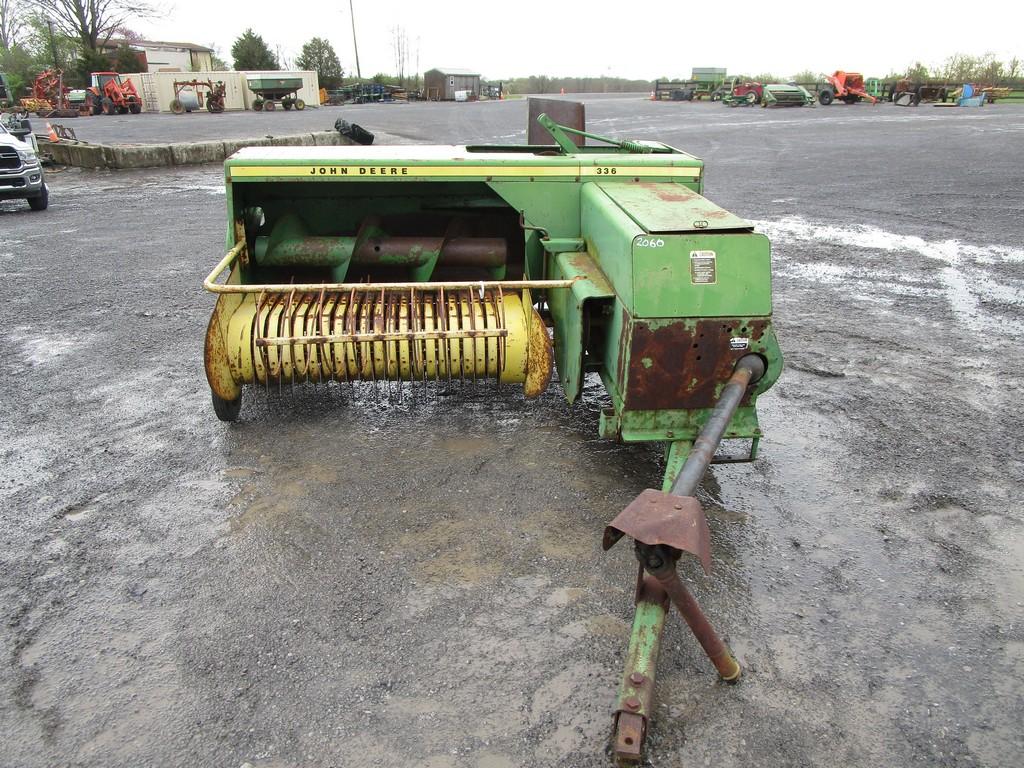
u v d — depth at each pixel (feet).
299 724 9.09
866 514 13.44
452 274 18.31
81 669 9.92
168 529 12.99
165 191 55.47
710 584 11.51
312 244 17.21
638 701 8.31
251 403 17.92
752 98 144.97
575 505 13.64
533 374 15.42
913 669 9.93
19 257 34.37
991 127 88.53
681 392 12.60
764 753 8.68
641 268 12.00
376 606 11.07
